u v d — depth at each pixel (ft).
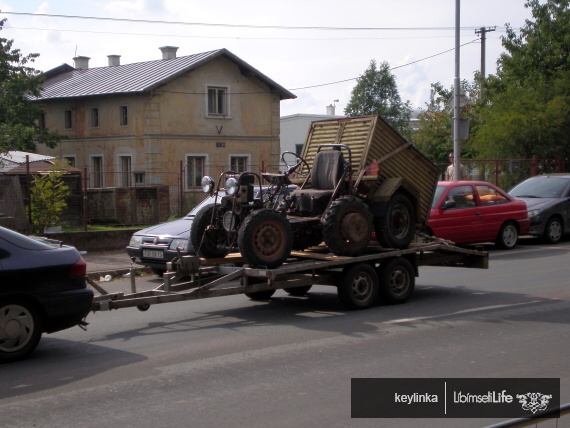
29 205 57.16
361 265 30.81
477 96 137.18
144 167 103.86
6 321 22.08
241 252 28.19
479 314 29.89
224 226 29.84
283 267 28.63
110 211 70.95
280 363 22.11
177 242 38.32
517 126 87.97
